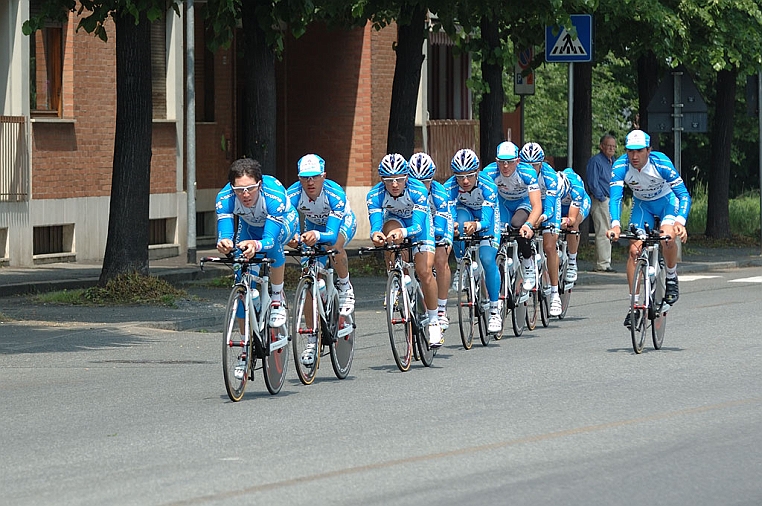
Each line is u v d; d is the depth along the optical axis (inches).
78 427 601.3
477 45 1456.7
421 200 768.3
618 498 455.5
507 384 711.7
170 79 1658.5
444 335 956.6
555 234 993.5
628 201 2741.1
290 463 514.3
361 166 1915.6
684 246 1847.9
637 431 573.3
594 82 3073.3
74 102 1514.5
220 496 460.4
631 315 827.4
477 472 495.2
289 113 1939.0
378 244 752.3
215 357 850.8
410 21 1398.9
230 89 1809.8
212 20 1217.4
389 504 447.8
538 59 1556.3
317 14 1423.5
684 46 1626.5
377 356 853.8
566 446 542.3
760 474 491.2
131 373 780.0
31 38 1472.7
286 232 693.3
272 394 693.9
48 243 1499.8
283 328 706.8
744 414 612.7
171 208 1652.3
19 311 1059.3
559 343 902.4
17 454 541.0
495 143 1525.6
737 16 1716.3
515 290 944.3
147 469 507.2
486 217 873.5
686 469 499.2
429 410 632.4
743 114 2792.8
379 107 1929.1
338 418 614.2
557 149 3169.3
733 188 3282.5
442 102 2214.6
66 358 845.8
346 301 753.6
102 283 1132.5
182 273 1360.7
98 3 1126.4
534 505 446.0
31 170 1450.5
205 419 617.0
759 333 937.5
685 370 757.9
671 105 1604.3
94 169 1550.2
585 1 1379.2
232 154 1818.4
